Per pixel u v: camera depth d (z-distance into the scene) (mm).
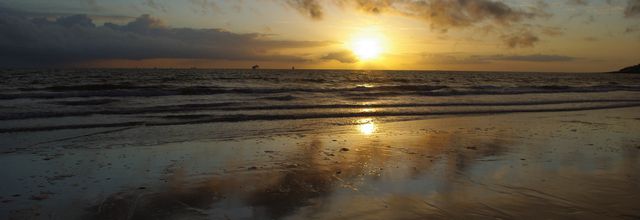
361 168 6914
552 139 10047
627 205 5070
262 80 46375
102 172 6555
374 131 11352
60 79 41969
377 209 4902
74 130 10812
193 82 39156
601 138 10258
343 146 8930
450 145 9156
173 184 5902
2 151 8148
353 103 19094
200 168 6844
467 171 6730
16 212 4754
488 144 9312
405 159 7621
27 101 17375
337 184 5945
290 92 25344
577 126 12633
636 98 26141
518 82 53312
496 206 5012
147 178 6215
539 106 19578
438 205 5047
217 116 13820
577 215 4715
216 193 5508
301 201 5191
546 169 6871
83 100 18297
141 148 8547
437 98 22750
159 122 12383
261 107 16703
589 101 23109
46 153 7980
